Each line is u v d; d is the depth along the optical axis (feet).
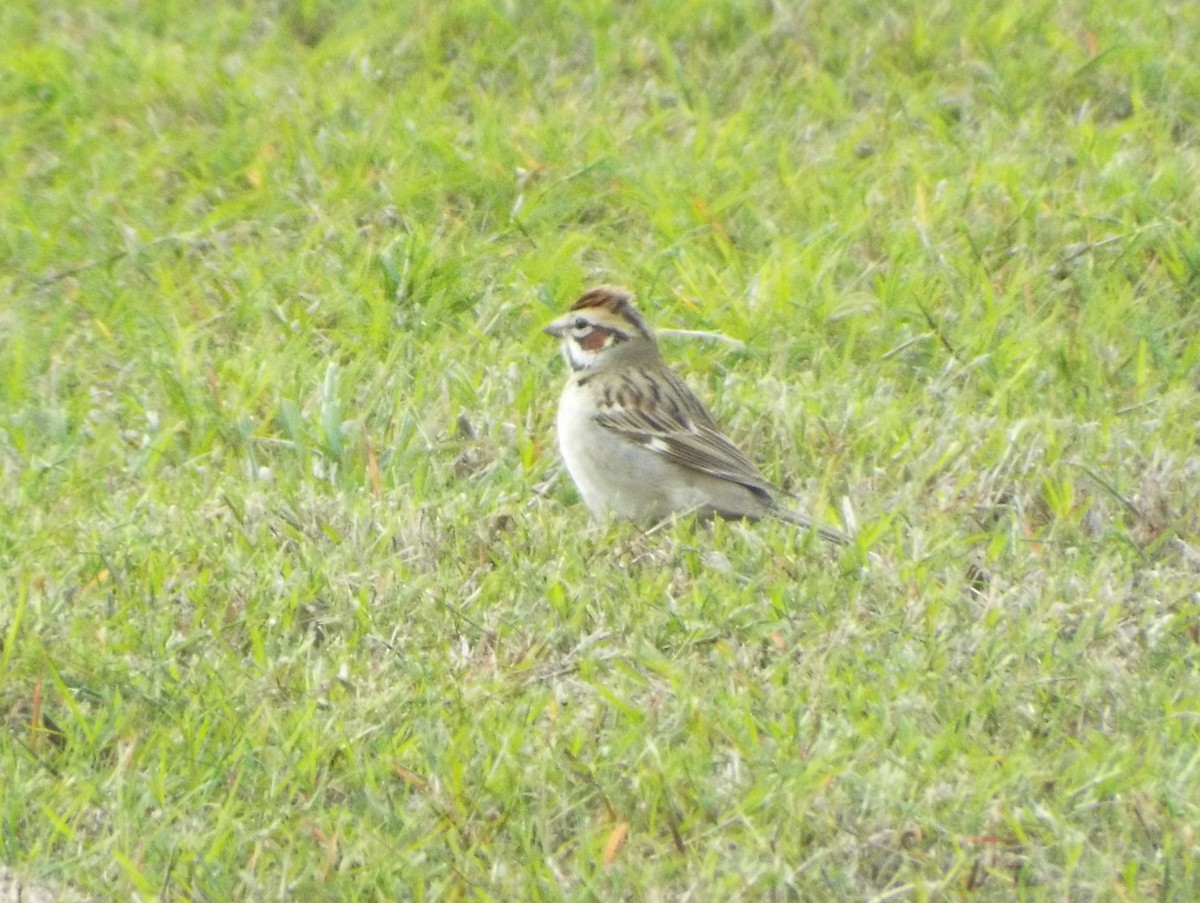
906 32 56.44
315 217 48.78
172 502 36.76
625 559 35.68
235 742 29.73
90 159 51.62
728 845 27.71
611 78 55.67
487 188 49.83
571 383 38.37
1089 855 27.48
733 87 55.26
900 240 46.73
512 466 39.24
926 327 43.98
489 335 44.52
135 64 56.29
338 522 35.81
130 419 40.93
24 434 39.70
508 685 31.14
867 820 27.76
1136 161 50.16
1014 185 48.52
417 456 38.75
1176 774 28.68
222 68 56.80
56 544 35.29
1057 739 29.99
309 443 38.88
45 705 31.04
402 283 45.01
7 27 59.47
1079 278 45.55
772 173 50.88
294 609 33.09
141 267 47.37
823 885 26.91
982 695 30.42
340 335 43.52
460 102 55.36
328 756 29.40
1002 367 42.42
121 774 28.91
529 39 57.26
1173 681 31.37
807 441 39.45
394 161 50.52
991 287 44.70
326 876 27.17
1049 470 37.65
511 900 26.94
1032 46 55.62
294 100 54.34
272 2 60.70
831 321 44.45
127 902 26.89
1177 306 45.42
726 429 39.99
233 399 40.65
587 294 38.88
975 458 38.40
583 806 28.53
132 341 43.39
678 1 57.82
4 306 45.44
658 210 48.29
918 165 49.57
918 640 31.89
